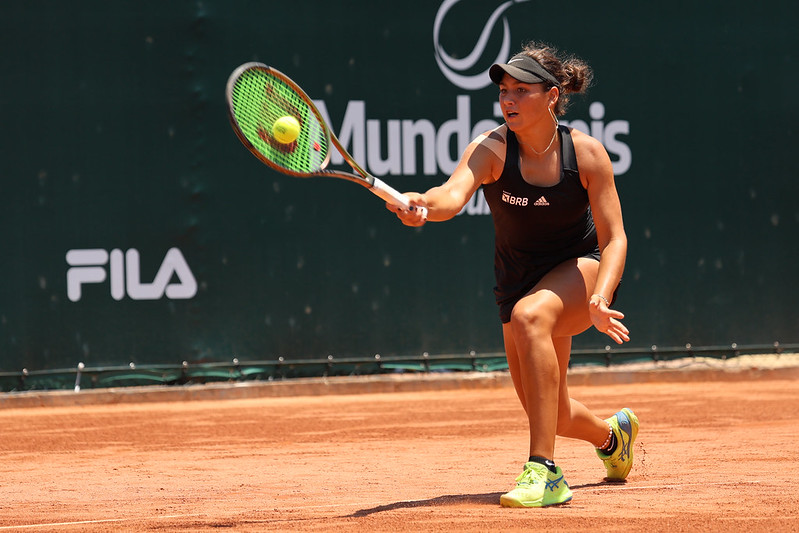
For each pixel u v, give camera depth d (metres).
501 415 30.83
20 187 36.19
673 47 42.31
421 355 39.38
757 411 30.05
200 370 37.34
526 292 14.96
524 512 13.03
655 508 13.38
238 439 25.83
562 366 15.12
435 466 19.75
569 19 41.25
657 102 42.09
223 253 37.72
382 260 39.19
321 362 38.47
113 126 37.00
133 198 37.06
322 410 33.22
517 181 14.21
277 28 38.41
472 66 40.28
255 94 13.07
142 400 36.41
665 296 41.91
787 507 13.44
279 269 38.25
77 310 36.47
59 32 36.59
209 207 37.66
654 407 31.86
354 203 39.00
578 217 14.61
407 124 39.53
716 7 42.78
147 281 37.09
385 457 21.48
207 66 37.75
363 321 38.97
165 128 37.41
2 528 13.02
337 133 38.78
